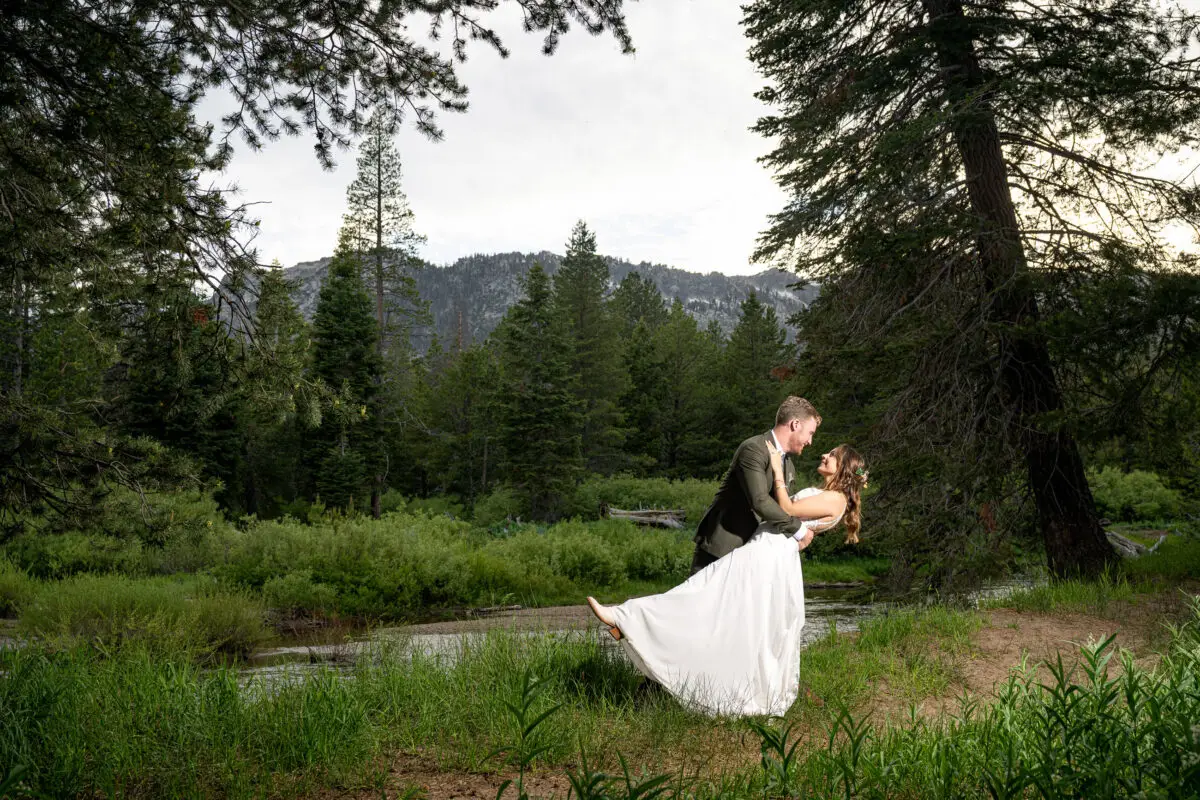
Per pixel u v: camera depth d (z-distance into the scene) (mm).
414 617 13078
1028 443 10055
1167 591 7391
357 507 36031
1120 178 10555
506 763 3107
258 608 9586
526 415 35938
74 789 2711
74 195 5543
